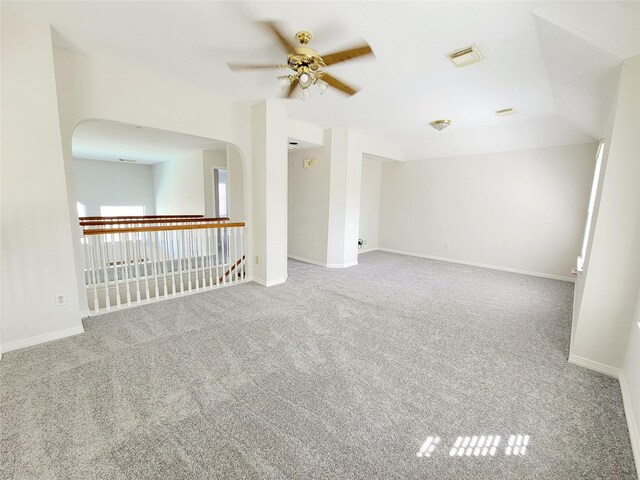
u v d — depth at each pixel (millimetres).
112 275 4105
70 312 2535
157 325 2797
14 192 2195
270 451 1443
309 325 2877
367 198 6898
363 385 1972
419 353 2398
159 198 9469
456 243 6023
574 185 4609
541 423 1667
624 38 1846
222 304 3387
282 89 3332
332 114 4215
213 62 2746
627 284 2043
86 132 5020
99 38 2369
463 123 4527
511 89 3145
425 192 6414
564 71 2500
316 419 1658
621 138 2000
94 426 1563
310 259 5793
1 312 2229
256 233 4195
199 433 1541
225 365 2160
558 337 2732
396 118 4328
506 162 5266
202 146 6328
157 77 3080
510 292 4062
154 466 1348
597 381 2061
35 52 2162
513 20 1984
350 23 2074
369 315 3160
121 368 2088
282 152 4023
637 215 1983
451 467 1382
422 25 2072
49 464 1342
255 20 2074
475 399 1859
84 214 8594
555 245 4844
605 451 1485
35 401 1736
